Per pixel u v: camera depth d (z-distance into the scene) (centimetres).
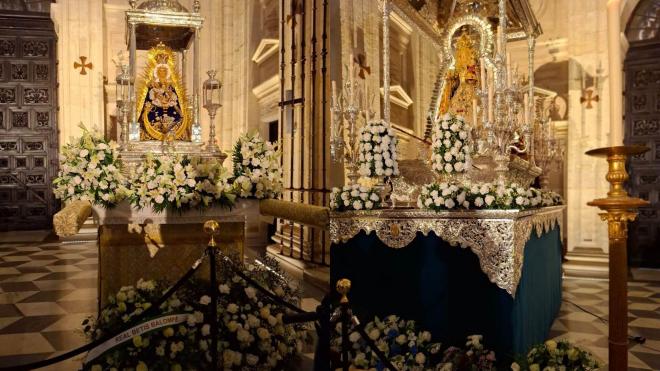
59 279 700
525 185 583
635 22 938
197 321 355
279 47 941
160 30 552
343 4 718
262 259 466
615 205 224
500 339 379
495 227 381
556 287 579
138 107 518
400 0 561
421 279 416
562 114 877
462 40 593
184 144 511
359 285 448
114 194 423
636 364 427
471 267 395
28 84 1198
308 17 831
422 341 394
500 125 432
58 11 1158
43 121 1205
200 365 356
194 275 412
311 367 402
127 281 444
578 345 477
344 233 457
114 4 1195
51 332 474
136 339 339
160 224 450
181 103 532
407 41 672
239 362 362
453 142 448
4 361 399
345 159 514
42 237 1118
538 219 461
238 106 1172
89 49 1148
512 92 444
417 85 668
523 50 906
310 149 821
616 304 227
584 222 828
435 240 411
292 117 869
